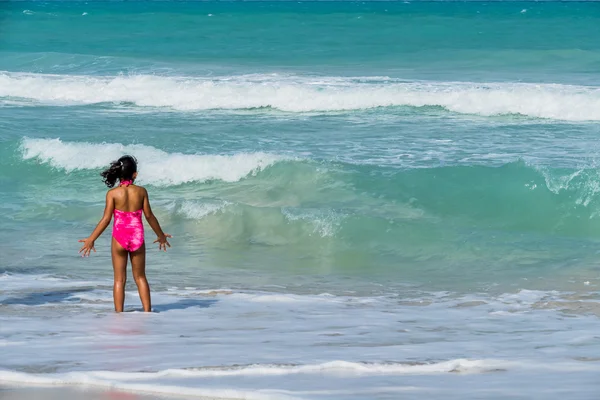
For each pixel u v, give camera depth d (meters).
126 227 11.50
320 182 21.06
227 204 18.62
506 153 24.12
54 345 9.07
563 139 26.47
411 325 10.96
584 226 18.47
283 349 8.94
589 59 46.72
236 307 12.28
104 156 23.69
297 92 33.50
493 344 9.45
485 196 19.56
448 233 17.48
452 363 8.00
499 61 46.94
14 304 12.09
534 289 14.16
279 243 17.53
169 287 14.18
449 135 27.22
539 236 17.84
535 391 6.97
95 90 35.47
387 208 19.70
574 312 12.16
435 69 44.31
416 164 22.62
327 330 10.46
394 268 16.09
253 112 32.47
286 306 12.46
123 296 11.63
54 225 18.81
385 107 32.72
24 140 24.27
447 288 14.44
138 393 6.84
